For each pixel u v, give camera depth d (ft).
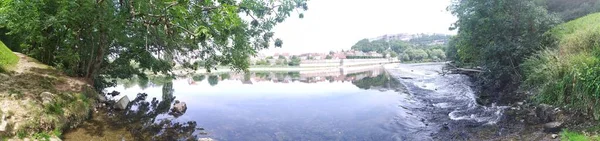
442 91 55.57
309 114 37.19
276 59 296.10
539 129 22.22
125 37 35.81
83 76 41.09
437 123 29.99
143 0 24.49
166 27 27.84
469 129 25.96
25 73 33.09
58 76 35.91
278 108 41.55
